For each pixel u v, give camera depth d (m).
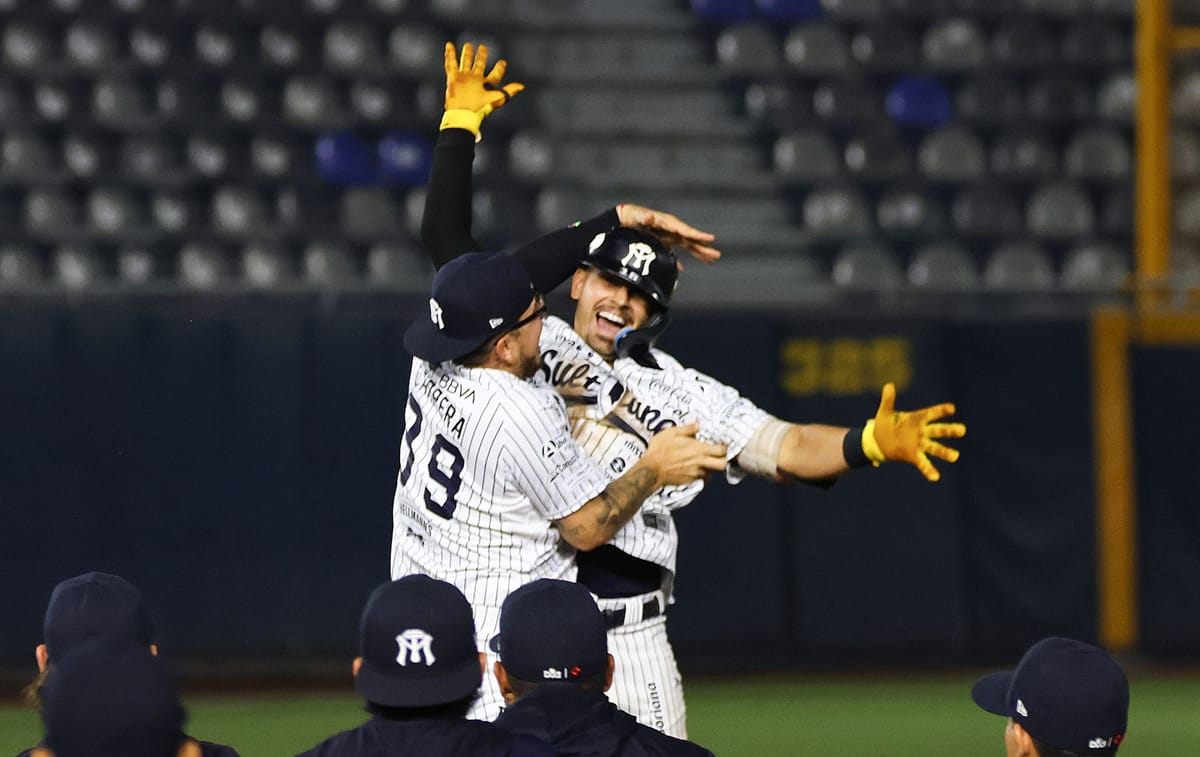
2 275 57.16
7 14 60.72
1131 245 62.28
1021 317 52.19
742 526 50.84
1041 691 13.62
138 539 48.28
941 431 18.89
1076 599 52.03
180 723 10.18
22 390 48.06
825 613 51.12
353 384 49.34
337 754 13.55
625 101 64.56
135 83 60.81
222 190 59.69
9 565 47.69
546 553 18.47
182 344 48.81
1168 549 52.12
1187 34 59.09
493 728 13.80
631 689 20.00
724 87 65.38
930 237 61.81
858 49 64.81
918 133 63.47
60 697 9.99
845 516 51.31
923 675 50.97
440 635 13.88
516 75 64.06
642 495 18.16
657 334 20.88
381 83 61.72
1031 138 63.47
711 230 61.41
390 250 59.34
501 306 17.89
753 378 51.09
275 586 48.84
